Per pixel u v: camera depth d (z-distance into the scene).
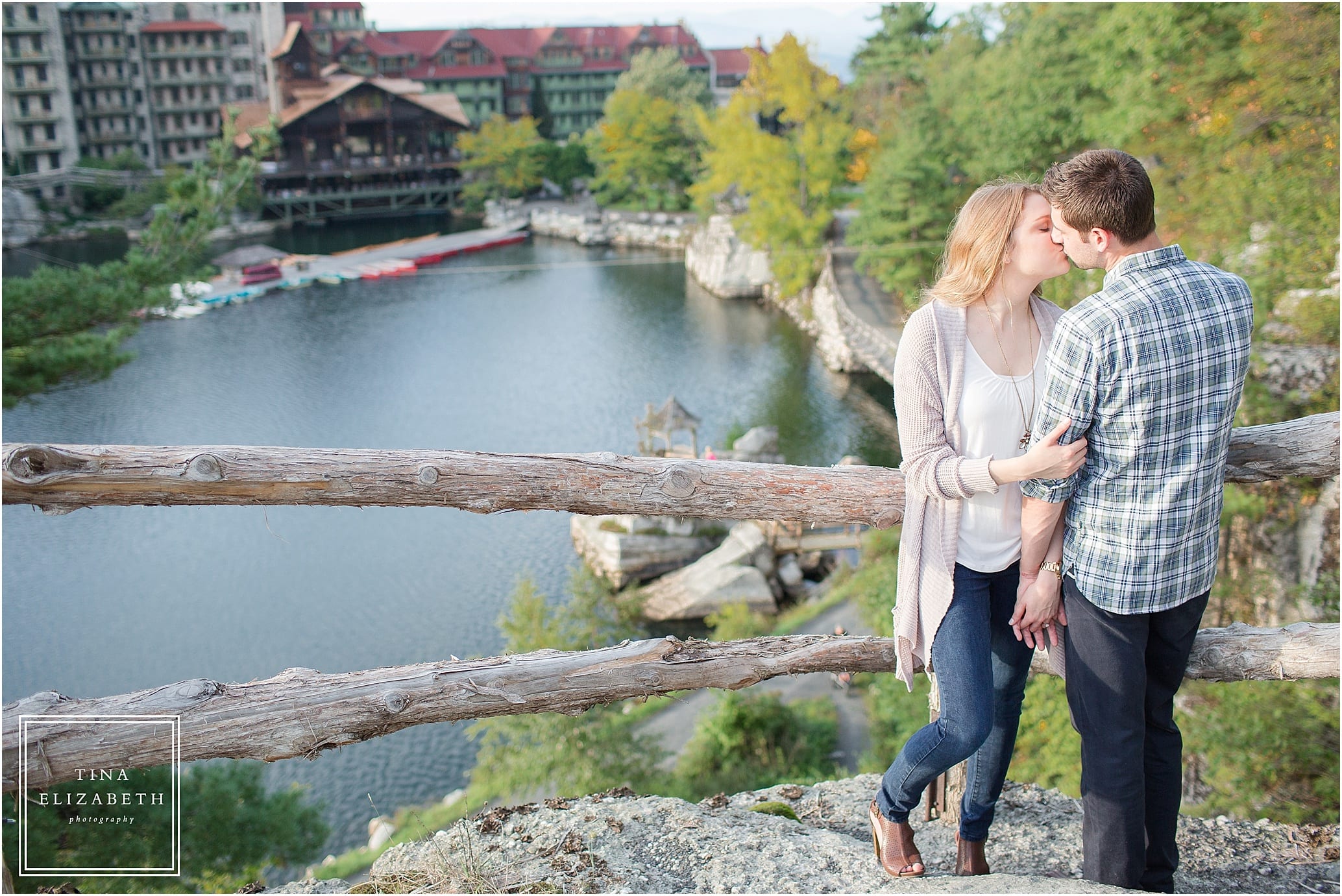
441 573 27.47
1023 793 3.40
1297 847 3.11
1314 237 13.41
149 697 2.13
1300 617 12.40
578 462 2.37
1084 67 25.58
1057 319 2.44
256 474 2.15
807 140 49.28
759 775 14.42
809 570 24.75
